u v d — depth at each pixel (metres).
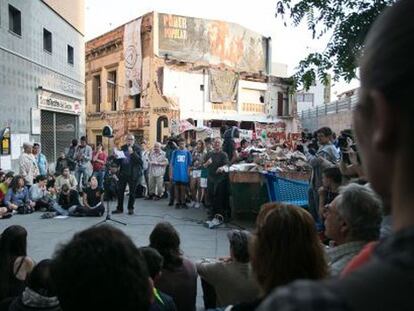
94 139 31.34
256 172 9.19
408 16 0.55
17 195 11.36
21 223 10.02
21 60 14.32
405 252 0.53
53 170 17.38
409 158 0.56
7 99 13.39
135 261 1.33
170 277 3.60
